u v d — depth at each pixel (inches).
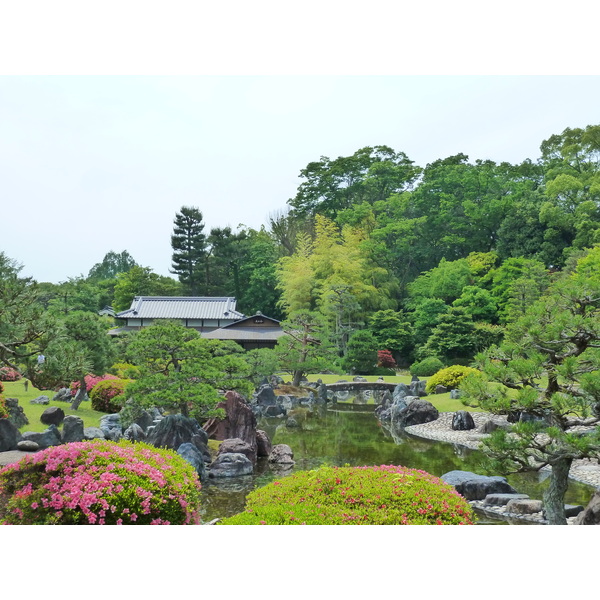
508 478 607.2
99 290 2930.6
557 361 372.5
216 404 711.1
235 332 1902.1
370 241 2356.1
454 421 917.8
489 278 2081.7
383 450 773.9
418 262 2554.1
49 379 479.2
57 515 284.8
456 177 2509.8
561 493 366.6
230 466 622.5
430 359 1588.3
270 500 312.0
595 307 383.6
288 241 2832.2
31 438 615.8
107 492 290.8
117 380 882.8
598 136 2358.5
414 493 300.7
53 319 482.3
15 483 307.0
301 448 790.5
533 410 367.9
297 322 1450.5
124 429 730.8
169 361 724.0
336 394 1402.6
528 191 2426.2
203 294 2815.0
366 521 280.5
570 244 2164.1
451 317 1621.6
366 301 2140.7
